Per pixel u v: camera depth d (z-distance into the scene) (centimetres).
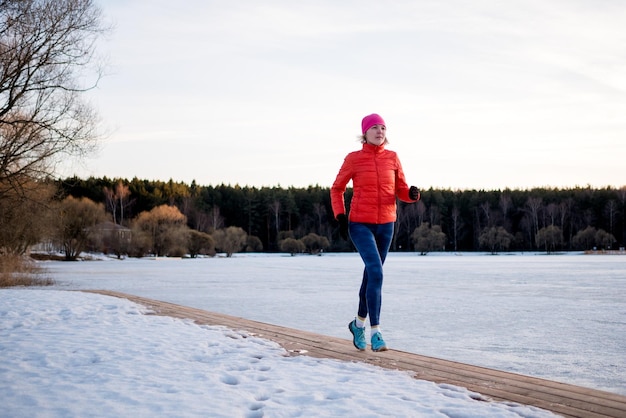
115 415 270
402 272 2955
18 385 335
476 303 1364
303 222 9656
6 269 2339
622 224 8388
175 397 305
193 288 1870
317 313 1136
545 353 705
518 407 279
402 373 363
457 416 266
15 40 1608
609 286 1898
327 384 333
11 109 1662
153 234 6706
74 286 1950
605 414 267
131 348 465
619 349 735
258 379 353
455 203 9338
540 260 5031
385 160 432
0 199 1884
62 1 1631
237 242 7725
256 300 1436
